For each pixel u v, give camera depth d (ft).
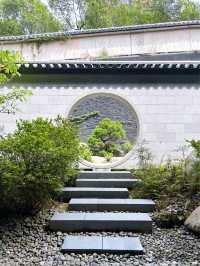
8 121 27.89
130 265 10.00
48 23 70.49
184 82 28.60
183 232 13.07
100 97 31.27
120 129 32.22
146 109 28.25
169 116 28.12
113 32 40.68
